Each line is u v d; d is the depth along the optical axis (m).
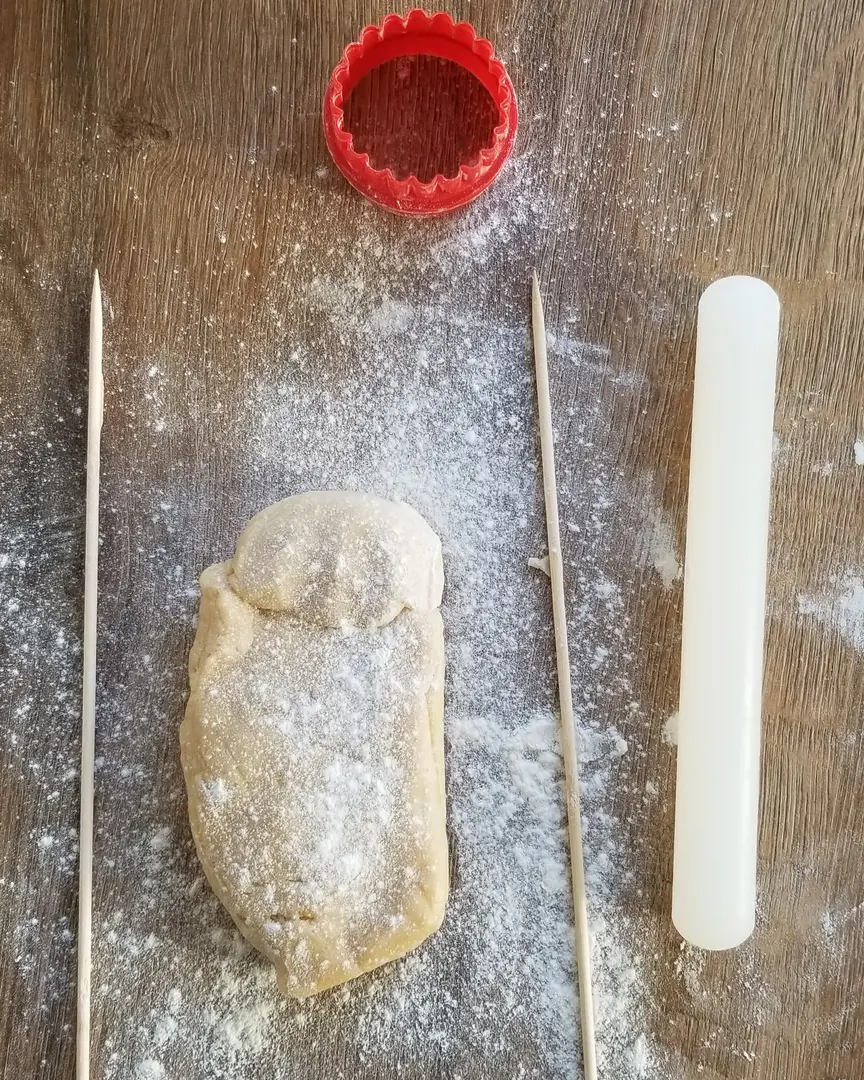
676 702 0.39
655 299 0.41
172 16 0.40
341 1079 0.37
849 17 0.41
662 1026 0.38
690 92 0.41
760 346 0.37
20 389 0.40
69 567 0.39
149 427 0.40
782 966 0.38
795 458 0.40
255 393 0.40
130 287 0.40
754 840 0.37
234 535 0.40
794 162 0.41
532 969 0.38
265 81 0.41
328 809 0.35
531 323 0.40
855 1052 0.38
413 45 0.40
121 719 0.39
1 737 0.38
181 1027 0.37
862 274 0.41
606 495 0.40
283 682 0.35
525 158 0.41
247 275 0.40
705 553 0.37
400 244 0.41
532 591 0.40
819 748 0.39
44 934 0.38
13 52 0.40
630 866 0.39
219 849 0.35
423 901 0.35
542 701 0.39
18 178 0.40
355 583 0.35
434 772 0.36
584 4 0.41
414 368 0.40
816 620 0.40
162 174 0.40
